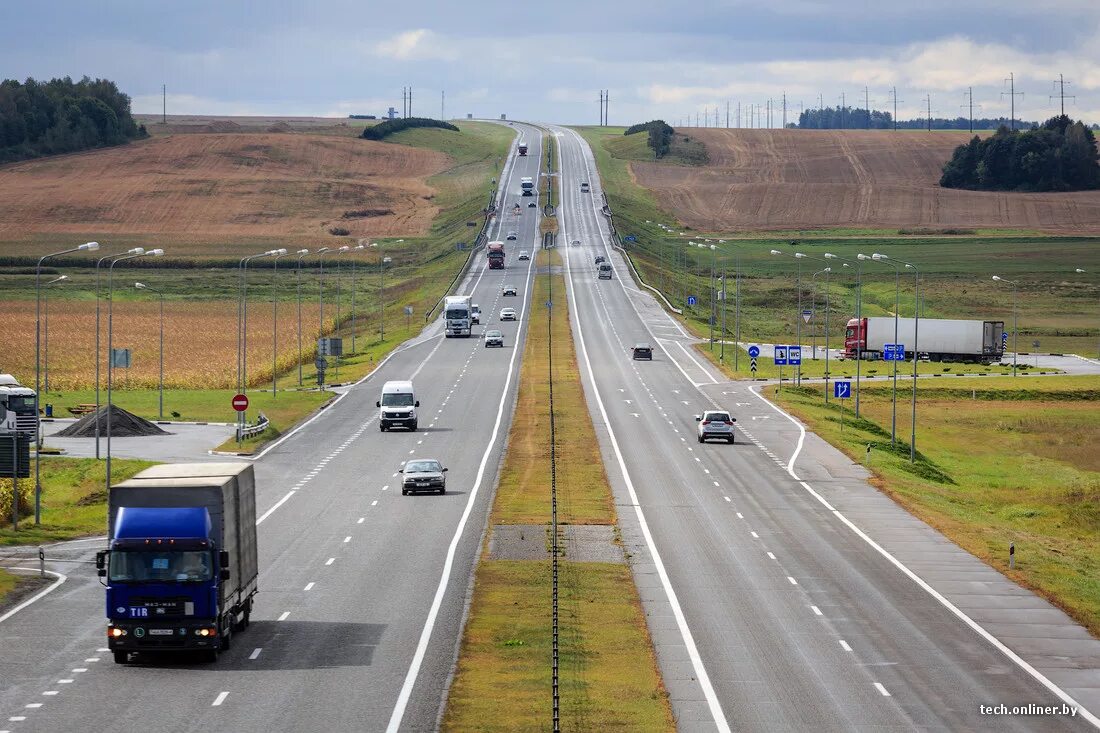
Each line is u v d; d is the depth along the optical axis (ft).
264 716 370.12
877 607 534.37
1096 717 388.37
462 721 369.50
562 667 432.66
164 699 385.91
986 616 524.52
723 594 552.82
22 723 359.87
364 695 393.70
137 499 429.79
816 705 395.14
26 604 530.27
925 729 372.99
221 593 433.07
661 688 410.52
